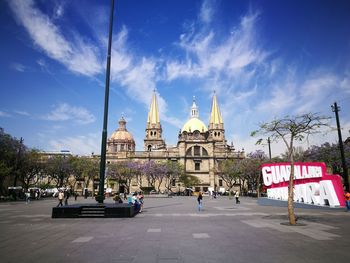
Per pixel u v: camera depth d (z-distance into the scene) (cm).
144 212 2798
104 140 2511
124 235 1482
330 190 3186
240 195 8688
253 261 978
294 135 2028
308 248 1167
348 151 4897
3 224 1939
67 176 8044
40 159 6619
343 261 975
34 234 1530
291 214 1856
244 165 7075
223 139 12425
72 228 1738
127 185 10125
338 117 3456
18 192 5997
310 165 3894
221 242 1290
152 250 1142
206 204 4166
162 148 11638
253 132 2153
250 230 1628
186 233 1533
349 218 2216
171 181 9762
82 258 1029
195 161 10981
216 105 12812
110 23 2689
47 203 4550
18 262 982
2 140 5131
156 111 12962
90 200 5469
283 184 3991
